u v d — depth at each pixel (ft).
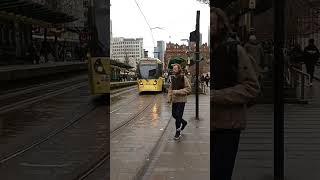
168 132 44.65
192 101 91.09
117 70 131.13
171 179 23.85
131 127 49.60
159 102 94.73
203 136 40.60
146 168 26.76
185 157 30.30
